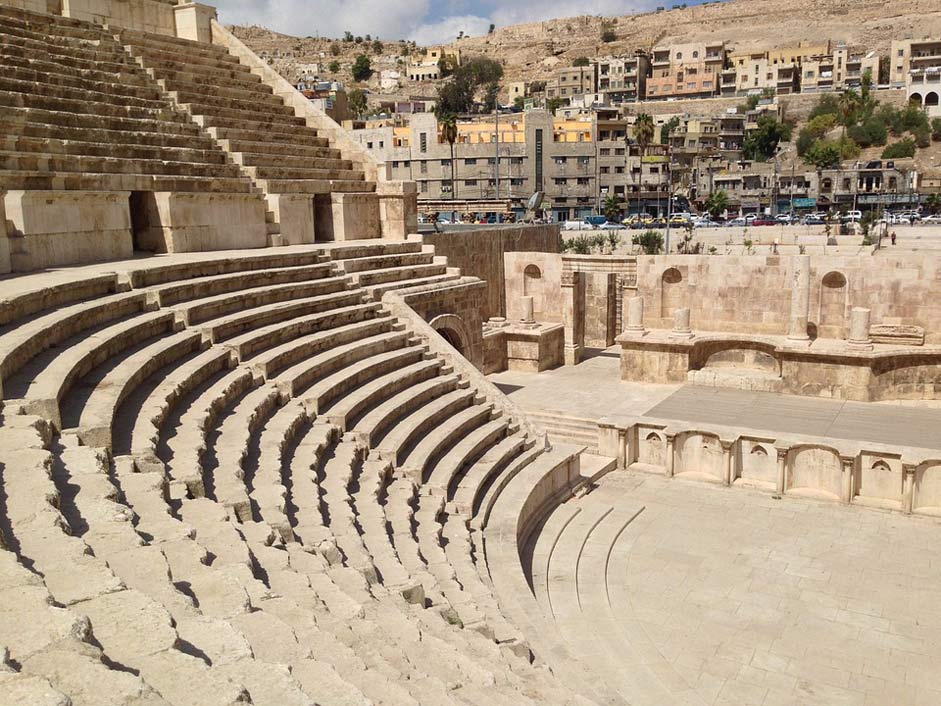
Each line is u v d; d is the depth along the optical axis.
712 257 32.84
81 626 4.81
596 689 10.97
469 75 196.75
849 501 20.12
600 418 24.97
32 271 16.69
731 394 30.27
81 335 13.35
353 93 143.75
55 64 22.50
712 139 124.06
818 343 30.44
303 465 13.54
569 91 175.88
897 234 69.62
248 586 7.12
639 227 84.25
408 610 9.60
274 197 25.81
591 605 14.92
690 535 18.47
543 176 93.81
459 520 15.84
